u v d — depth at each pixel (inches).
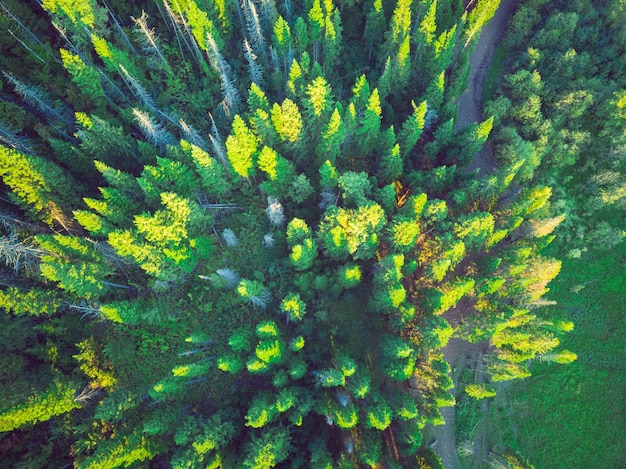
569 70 2554.1
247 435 1825.8
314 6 2090.3
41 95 1809.8
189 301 2148.1
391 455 1872.5
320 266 2075.5
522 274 2021.4
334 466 1744.6
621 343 2503.7
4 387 1529.3
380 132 2119.8
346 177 1833.2
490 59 2839.6
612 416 2391.7
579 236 2603.3
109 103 1980.8
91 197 1905.8
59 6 1758.1
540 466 2298.2
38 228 1768.0
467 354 2340.1
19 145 1705.2
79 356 1787.6
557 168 2667.3
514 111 2527.1
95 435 1688.0
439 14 2365.9
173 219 1792.6
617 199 2549.2
